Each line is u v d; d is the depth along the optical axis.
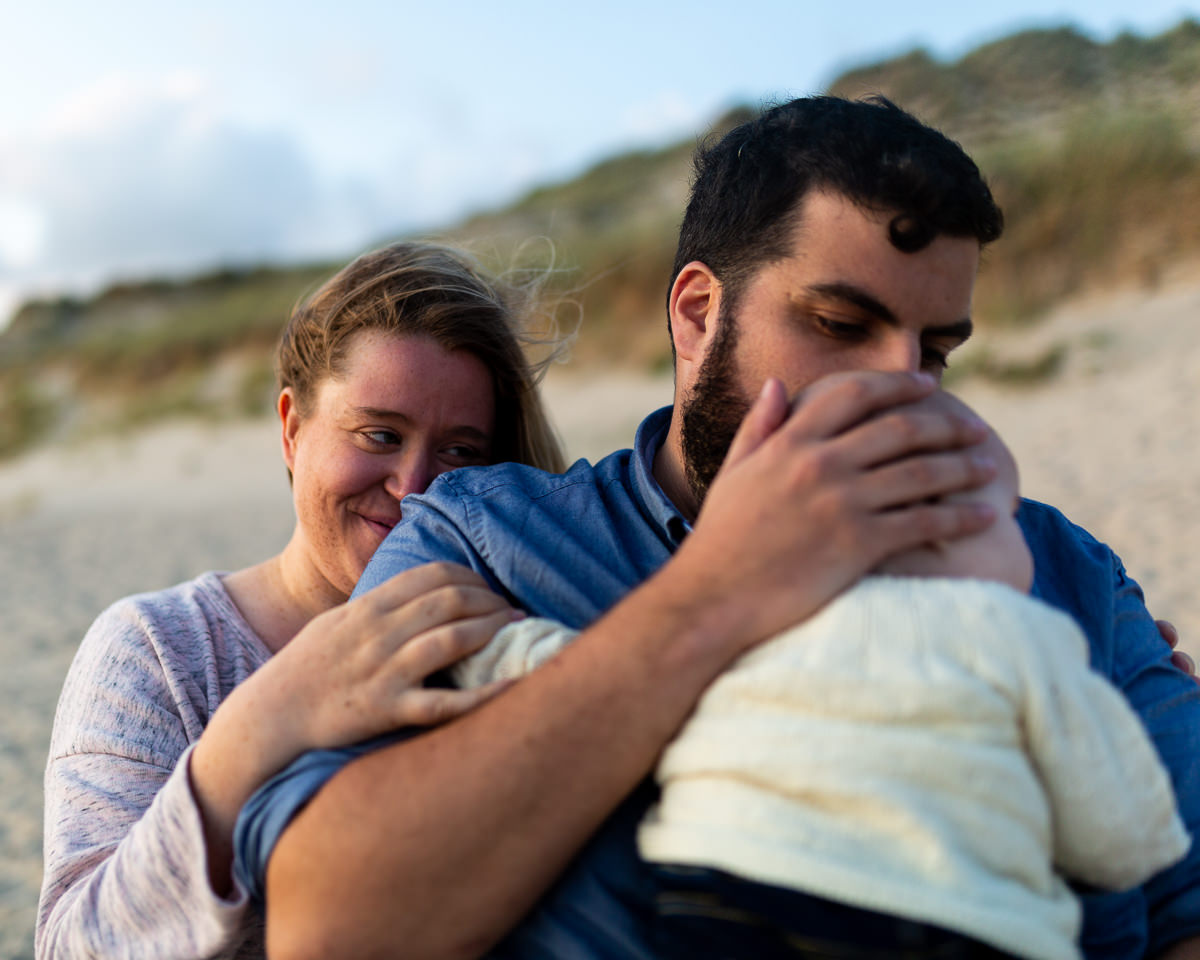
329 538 1.78
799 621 0.96
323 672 1.07
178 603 1.69
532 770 0.93
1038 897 0.86
